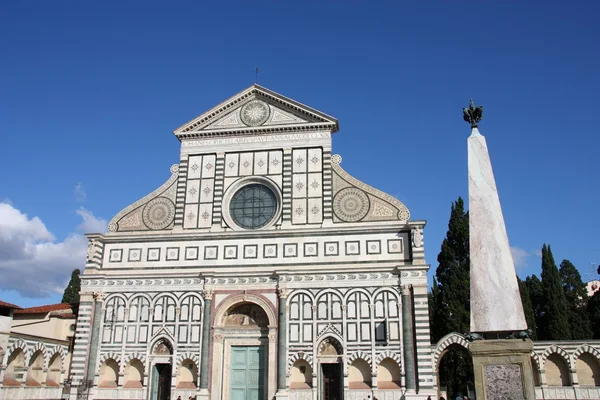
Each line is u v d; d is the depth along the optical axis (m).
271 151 54.00
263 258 50.12
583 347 47.91
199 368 47.78
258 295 49.03
